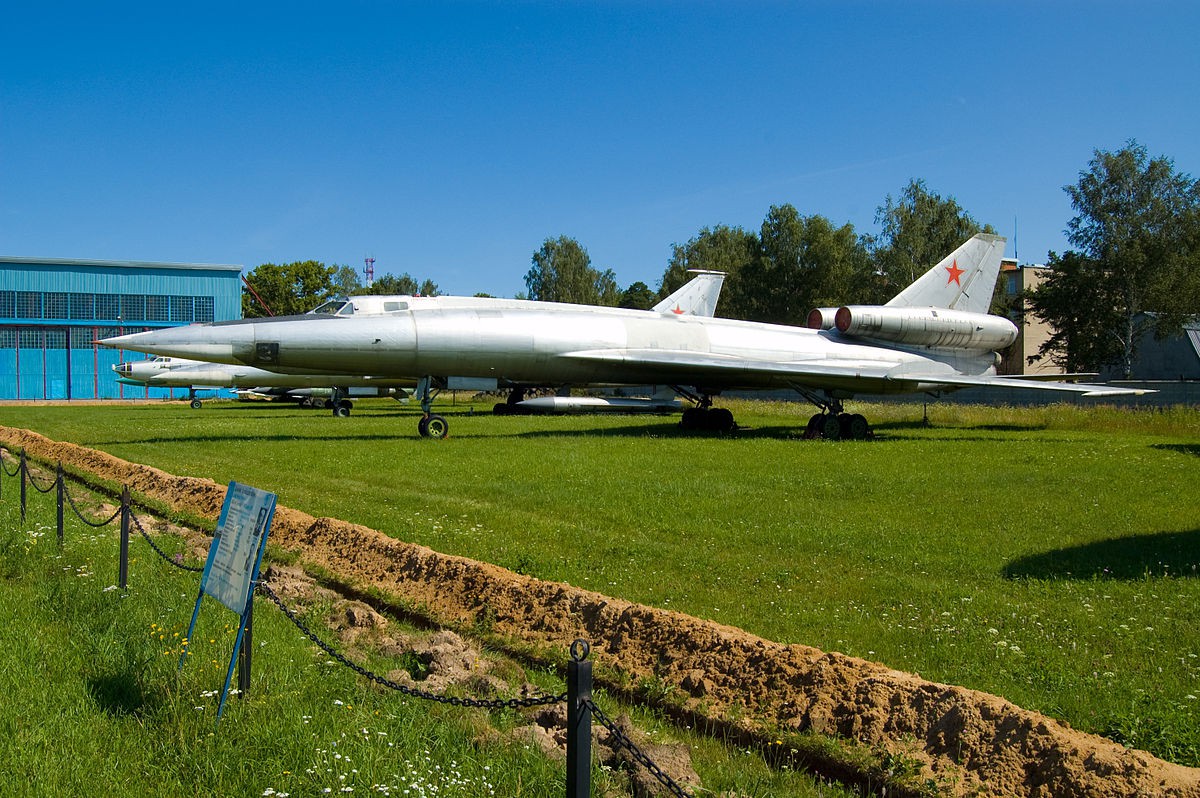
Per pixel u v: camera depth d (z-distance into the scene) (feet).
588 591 25.59
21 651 21.29
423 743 16.40
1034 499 46.39
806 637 23.39
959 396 155.33
